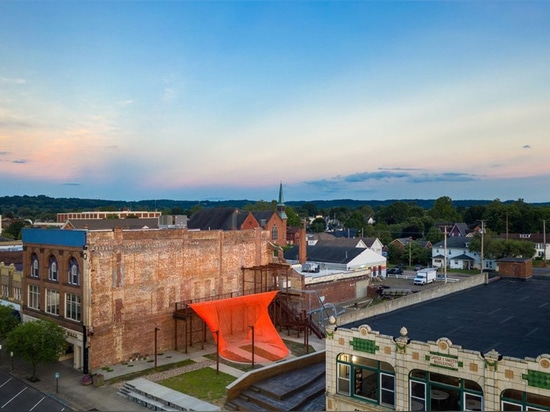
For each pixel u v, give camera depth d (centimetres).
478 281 4469
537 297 3888
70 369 4166
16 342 3778
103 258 4216
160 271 4697
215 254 5281
